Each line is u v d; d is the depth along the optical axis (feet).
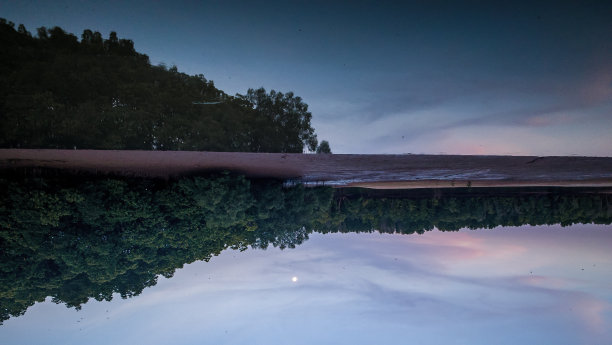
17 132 134.31
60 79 168.04
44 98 145.59
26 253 91.04
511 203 212.84
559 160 158.10
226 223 107.14
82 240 93.81
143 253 102.17
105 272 97.04
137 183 105.81
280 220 130.41
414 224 260.83
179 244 107.96
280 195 123.13
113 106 171.42
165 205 105.09
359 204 199.62
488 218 235.81
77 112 152.46
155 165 122.01
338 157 154.40
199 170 122.72
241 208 108.37
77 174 106.93
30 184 90.94
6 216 87.10
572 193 208.95
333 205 195.62
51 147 139.74
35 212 87.04
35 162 111.34
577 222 222.69
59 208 89.20
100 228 96.32
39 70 166.91
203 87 226.79
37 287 96.48
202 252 117.39
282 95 238.07
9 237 87.51
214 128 191.52
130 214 96.63
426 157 157.69
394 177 156.76
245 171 130.41
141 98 184.75
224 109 213.05
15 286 89.92
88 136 145.18
